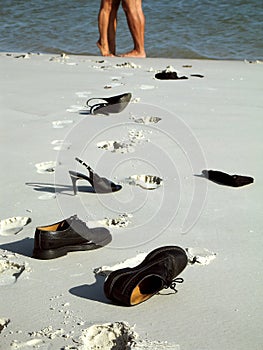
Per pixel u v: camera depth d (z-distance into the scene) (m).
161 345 1.36
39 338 1.39
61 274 1.68
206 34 7.34
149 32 7.41
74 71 4.80
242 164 2.59
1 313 1.50
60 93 3.93
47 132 3.01
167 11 8.29
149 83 4.30
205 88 4.14
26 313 1.50
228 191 2.28
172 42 7.05
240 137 2.97
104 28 6.09
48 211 2.09
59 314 1.49
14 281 1.66
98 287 1.61
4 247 1.84
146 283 1.59
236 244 1.86
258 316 1.48
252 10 8.19
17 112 3.43
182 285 1.62
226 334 1.41
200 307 1.52
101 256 1.77
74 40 7.35
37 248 1.76
